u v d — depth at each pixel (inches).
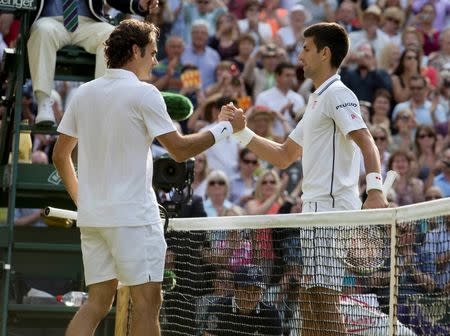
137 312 487.2
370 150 512.1
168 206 689.0
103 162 487.2
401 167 1242.0
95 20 727.7
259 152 589.0
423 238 437.7
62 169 520.4
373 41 1332.4
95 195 488.1
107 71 498.6
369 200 505.7
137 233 481.7
